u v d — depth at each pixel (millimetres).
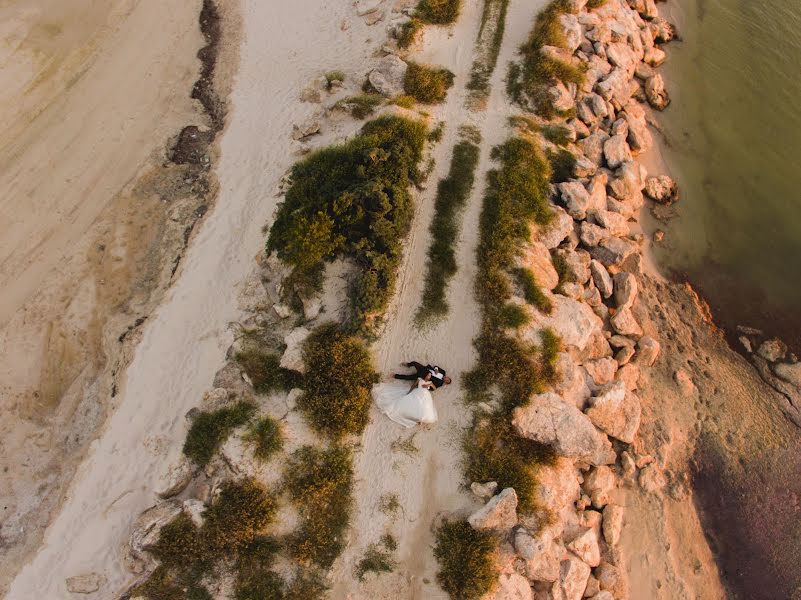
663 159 24781
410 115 21172
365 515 15227
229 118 23062
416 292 17953
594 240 20750
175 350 18047
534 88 22656
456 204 19562
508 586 14547
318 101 22734
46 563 15312
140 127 22891
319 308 17547
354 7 25531
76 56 24516
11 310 19109
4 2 25688
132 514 15656
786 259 22734
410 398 15969
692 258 22516
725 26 28938
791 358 20625
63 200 21188
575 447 16031
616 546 16703
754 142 25500
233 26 25750
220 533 14609
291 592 14266
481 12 24984
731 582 16984
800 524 17938
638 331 19969
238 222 20312
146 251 20188
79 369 18219
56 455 17031
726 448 18797
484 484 15156
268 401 16609
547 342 17312
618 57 25188
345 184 18844
